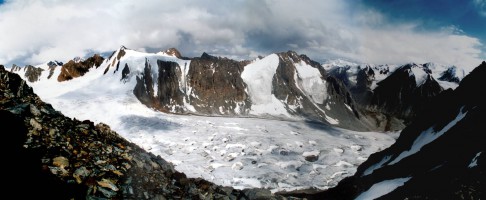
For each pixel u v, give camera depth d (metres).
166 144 167.50
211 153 156.75
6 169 14.84
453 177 48.03
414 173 62.53
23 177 14.88
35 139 18.55
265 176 128.12
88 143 21.11
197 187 22.59
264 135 199.00
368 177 81.75
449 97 79.81
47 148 18.19
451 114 74.56
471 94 72.88
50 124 21.06
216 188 23.69
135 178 19.73
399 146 85.50
